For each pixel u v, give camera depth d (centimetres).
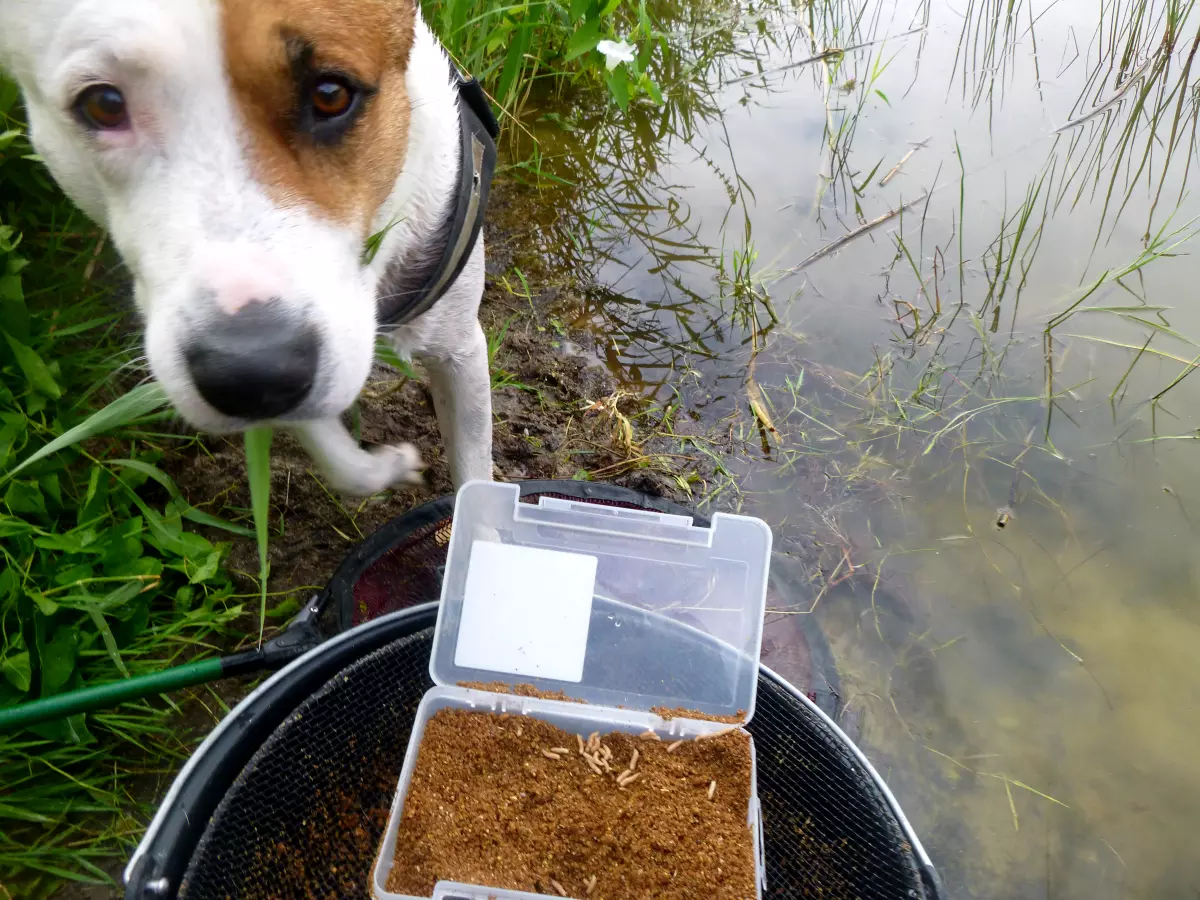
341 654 41
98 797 41
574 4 73
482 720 40
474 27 78
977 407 65
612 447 61
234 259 30
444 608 41
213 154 30
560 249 74
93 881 39
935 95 93
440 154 39
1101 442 62
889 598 54
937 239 77
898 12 106
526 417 62
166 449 53
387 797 40
